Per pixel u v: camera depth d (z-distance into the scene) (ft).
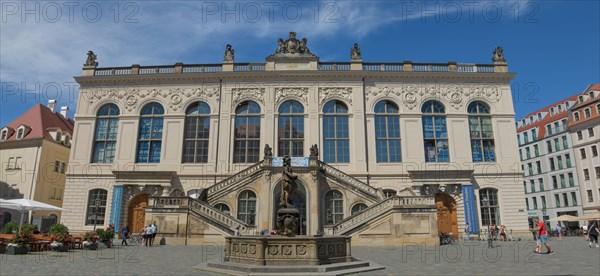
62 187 169.07
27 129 164.45
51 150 163.53
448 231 116.88
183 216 92.99
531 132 245.65
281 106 128.88
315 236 49.08
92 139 127.65
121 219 116.57
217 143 125.08
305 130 126.21
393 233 92.94
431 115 128.06
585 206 201.67
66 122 192.65
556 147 223.92
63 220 121.29
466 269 48.26
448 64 131.95
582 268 47.44
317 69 131.03
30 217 154.30
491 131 127.44
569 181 213.46
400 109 127.75
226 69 132.26
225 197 108.99
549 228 224.12
